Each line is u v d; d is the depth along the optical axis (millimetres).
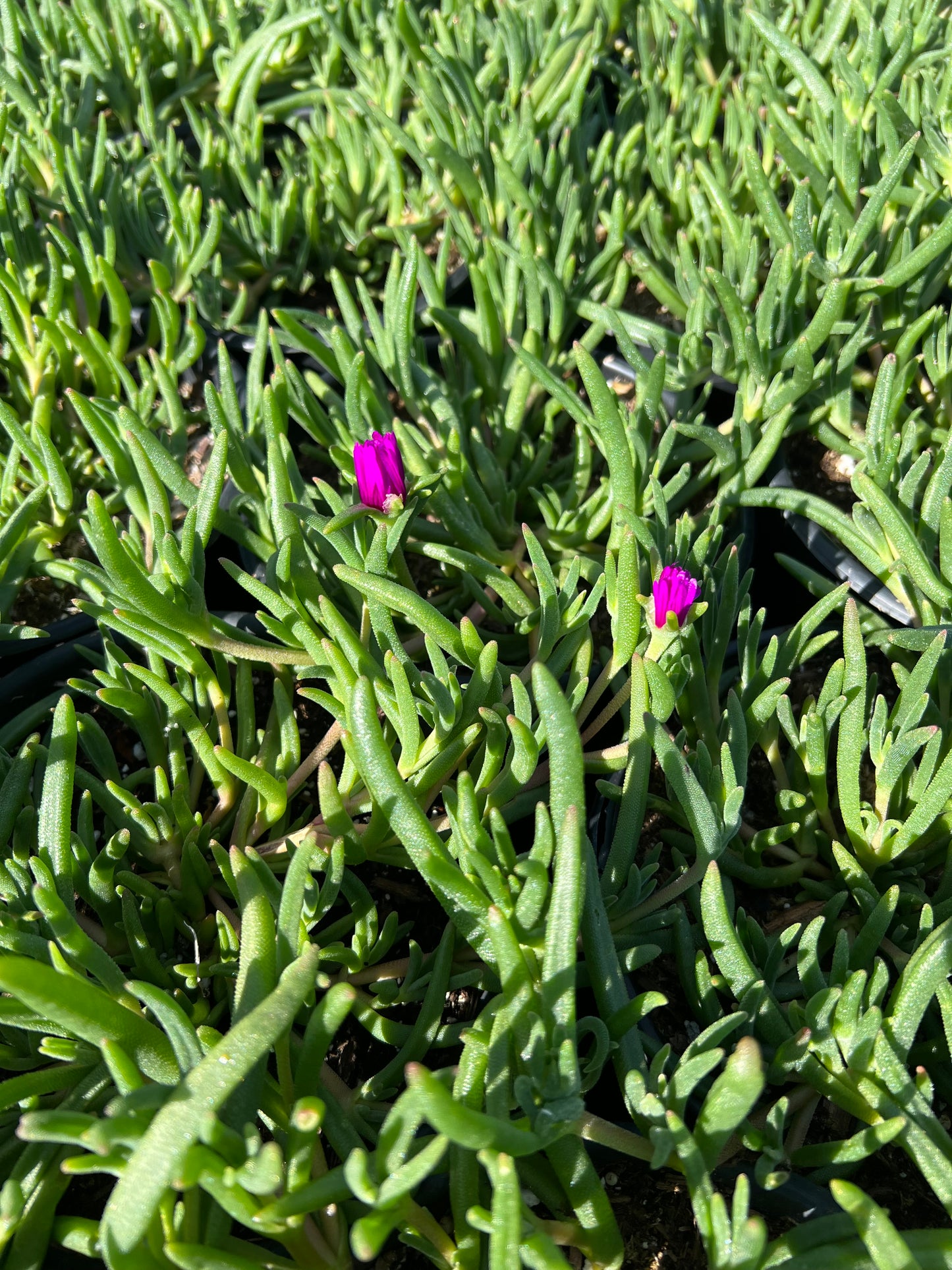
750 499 289
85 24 432
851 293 301
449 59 371
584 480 298
